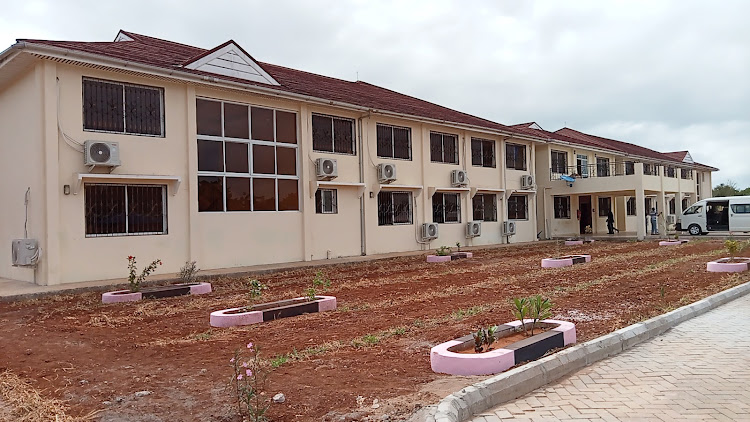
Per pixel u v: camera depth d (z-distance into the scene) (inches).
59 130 462.0
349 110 697.0
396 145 786.2
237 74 584.4
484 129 893.2
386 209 768.9
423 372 204.1
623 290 397.1
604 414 163.0
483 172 930.1
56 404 171.6
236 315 302.7
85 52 450.3
